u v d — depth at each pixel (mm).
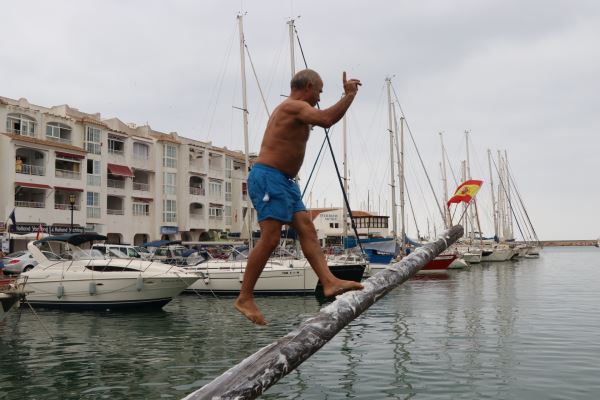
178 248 40000
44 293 21750
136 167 52000
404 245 42312
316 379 10781
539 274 44875
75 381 11047
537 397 9484
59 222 43062
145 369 11938
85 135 47094
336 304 3250
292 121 3281
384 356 12695
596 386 10070
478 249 64500
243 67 28625
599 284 33938
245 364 2818
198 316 20094
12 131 42000
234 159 66375
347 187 37594
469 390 9961
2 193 39938
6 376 11453
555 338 14758
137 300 21312
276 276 25922
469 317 18969
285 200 3260
